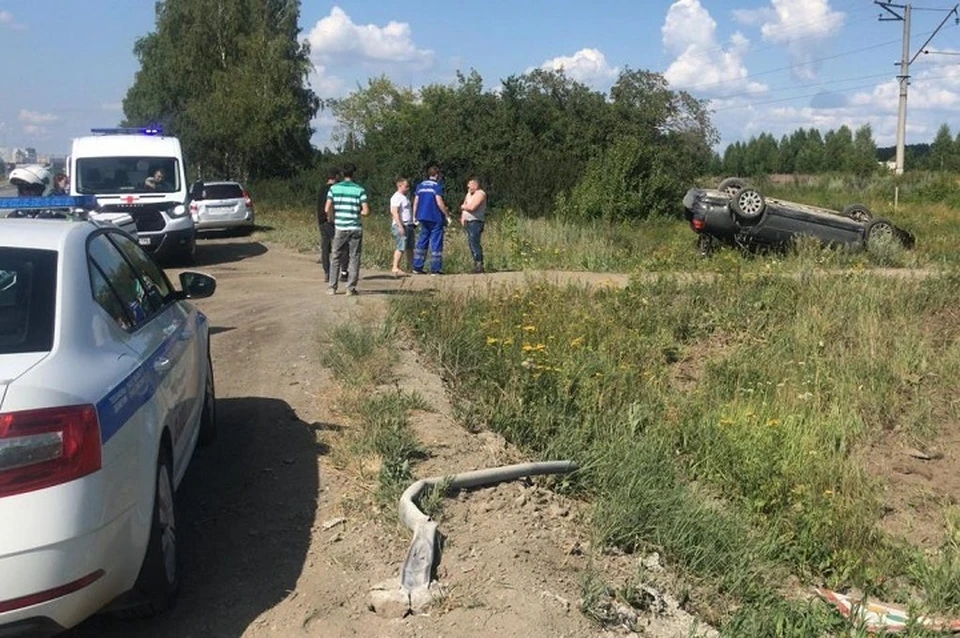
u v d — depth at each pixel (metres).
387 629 3.80
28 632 3.10
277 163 48.59
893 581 5.88
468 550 4.45
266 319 9.98
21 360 3.33
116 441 3.38
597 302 10.88
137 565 3.52
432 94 38.19
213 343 8.89
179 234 17.45
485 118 31.59
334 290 11.89
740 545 5.41
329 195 12.76
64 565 3.10
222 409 6.73
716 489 6.61
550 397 6.90
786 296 11.06
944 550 6.21
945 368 9.19
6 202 5.43
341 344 8.15
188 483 5.35
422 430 6.04
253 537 4.65
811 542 5.99
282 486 5.26
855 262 13.81
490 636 3.75
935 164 56.59
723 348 10.03
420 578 4.08
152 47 63.34
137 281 4.88
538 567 4.38
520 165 29.59
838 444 7.86
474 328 8.47
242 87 46.56
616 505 5.25
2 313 3.57
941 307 11.02
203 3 50.81
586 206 25.80
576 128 32.41
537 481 5.57
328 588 4.14
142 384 3.85
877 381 8.95
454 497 5.04
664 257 15.62
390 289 12.49
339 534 4.65
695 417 7.64
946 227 25.05
